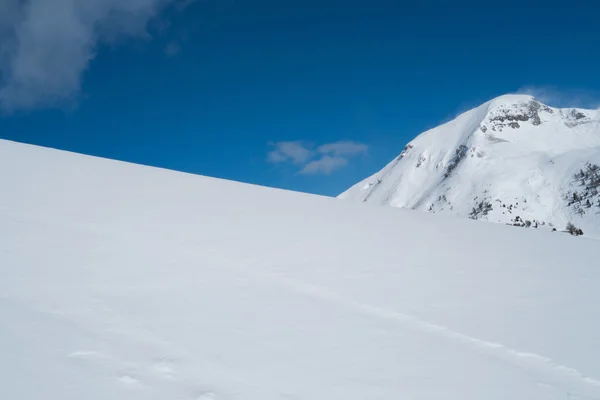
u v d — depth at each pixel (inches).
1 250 176.9
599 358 138.5
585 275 246.4
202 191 391.2
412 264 236.1
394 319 155.6
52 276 155.2
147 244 212.4
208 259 201.6
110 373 98.0
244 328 132.1
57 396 87.2
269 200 401.7
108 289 149.7
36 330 112.9
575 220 4010.8
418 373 117.2
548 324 164.2
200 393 95.1
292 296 167.2
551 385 119.7
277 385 103.0
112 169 422.3
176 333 122.9
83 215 250.7
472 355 132.9
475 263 252.4
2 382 88.9
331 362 117.4
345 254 242.8
